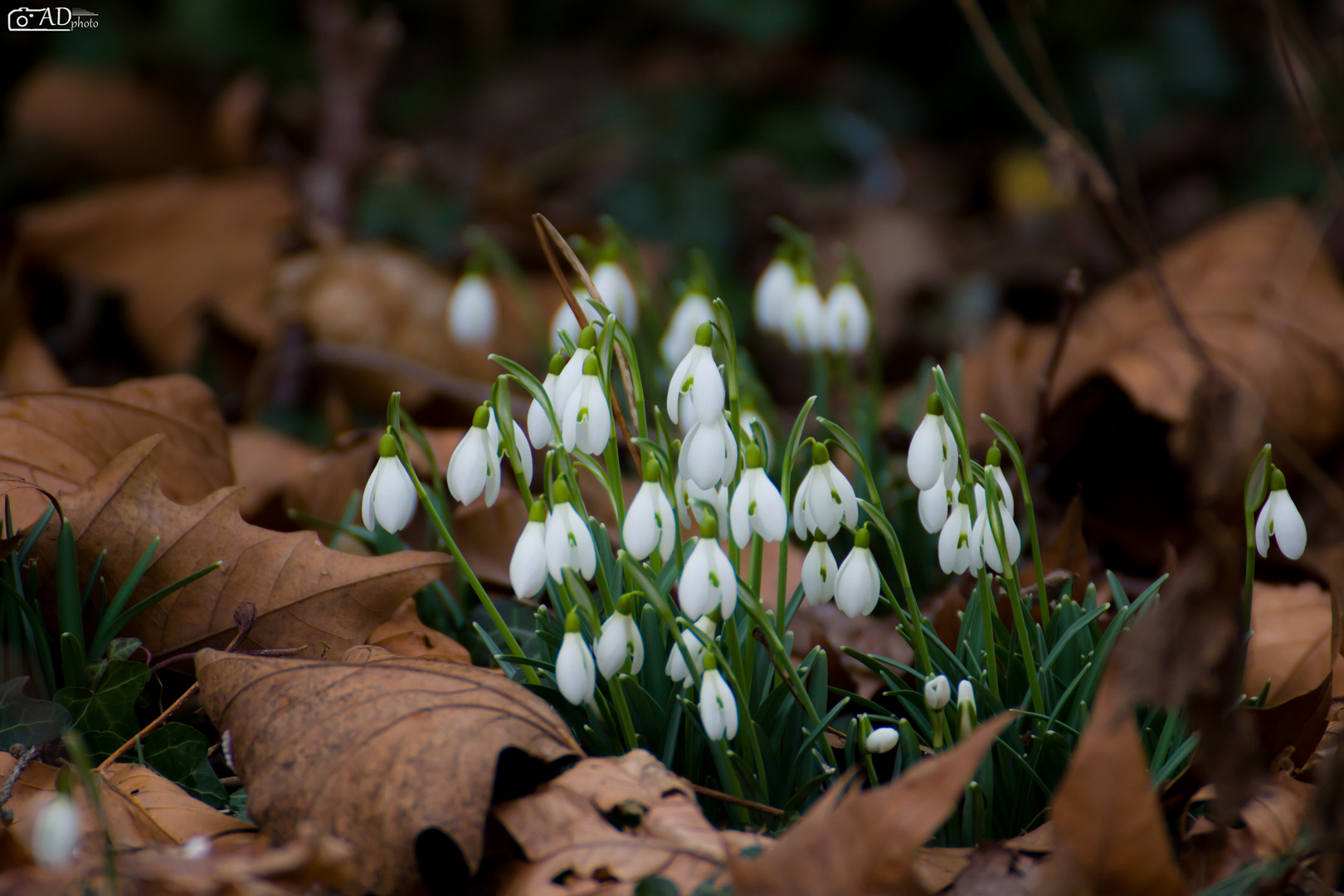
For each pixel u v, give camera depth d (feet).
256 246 5.74
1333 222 5.93
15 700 3.40
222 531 3.56
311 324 5.52
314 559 3.55
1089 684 3.40
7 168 7.09
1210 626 3.19
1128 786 3.17
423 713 3.29
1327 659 3.66
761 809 3.32
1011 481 4.06
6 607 3.46
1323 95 5.32
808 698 3.40
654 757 3.34
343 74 6.57
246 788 3.35
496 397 3.34
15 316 4.84
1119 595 3.47
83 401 3.78
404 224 6.47
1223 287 4.86
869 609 3.33
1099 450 4.36
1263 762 3.40
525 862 3.28
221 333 5.78
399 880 3.23
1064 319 3.95
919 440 3.33
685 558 3.47
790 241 4.10
